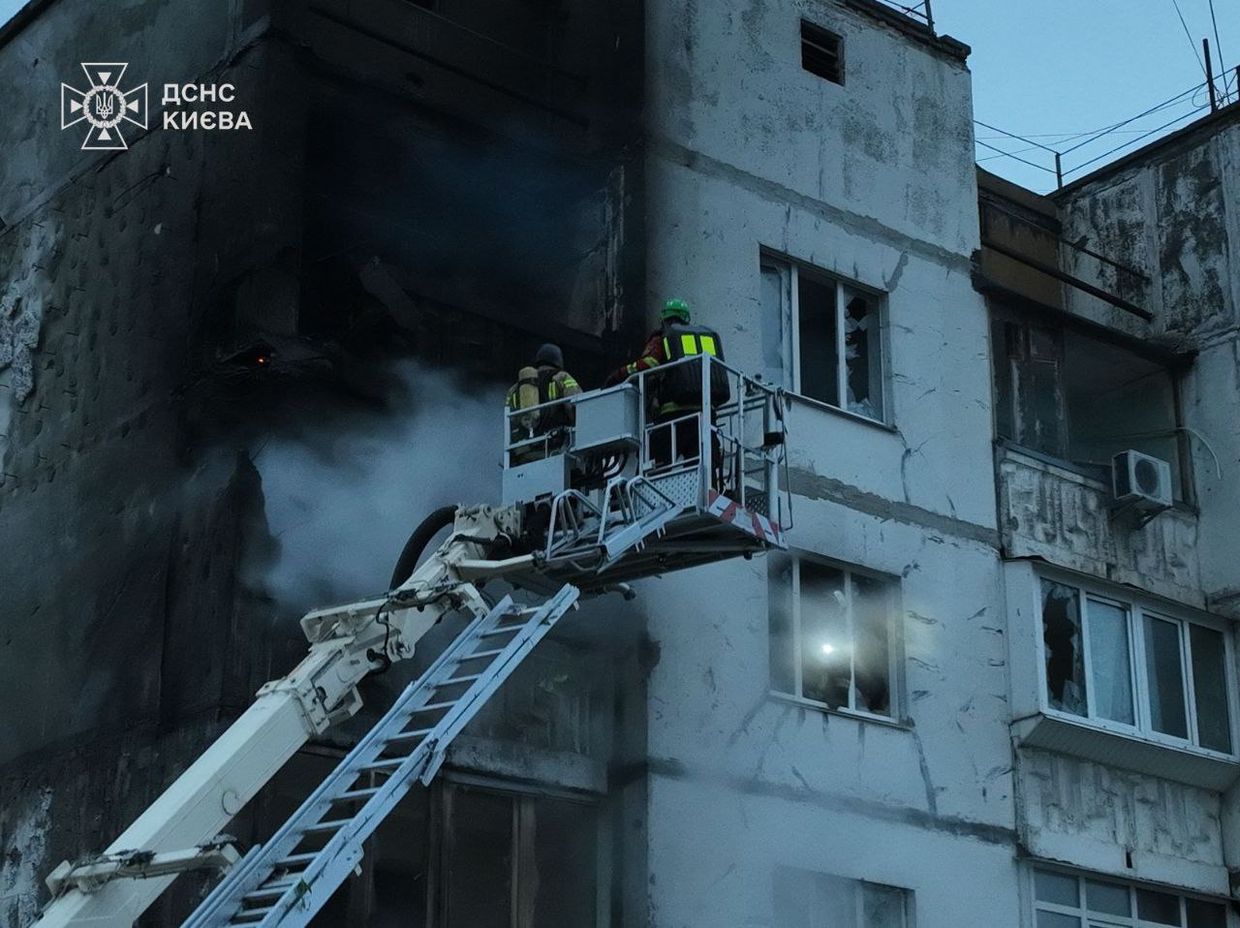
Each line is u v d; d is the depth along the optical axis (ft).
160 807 34.24
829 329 63.87
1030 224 81.30
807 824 55.98
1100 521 68.33
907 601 61.46
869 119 67.05
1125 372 74.79
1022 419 68.69
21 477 57.36
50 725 52.42
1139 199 79.25
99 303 56.39
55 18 63.21
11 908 51.13
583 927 52.19
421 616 39.93
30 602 55.06
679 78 61.72
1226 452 72.23
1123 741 64.59
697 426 43.42
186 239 52.85
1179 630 69.36
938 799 59.67
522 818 51.83
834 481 60.90
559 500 41.96
